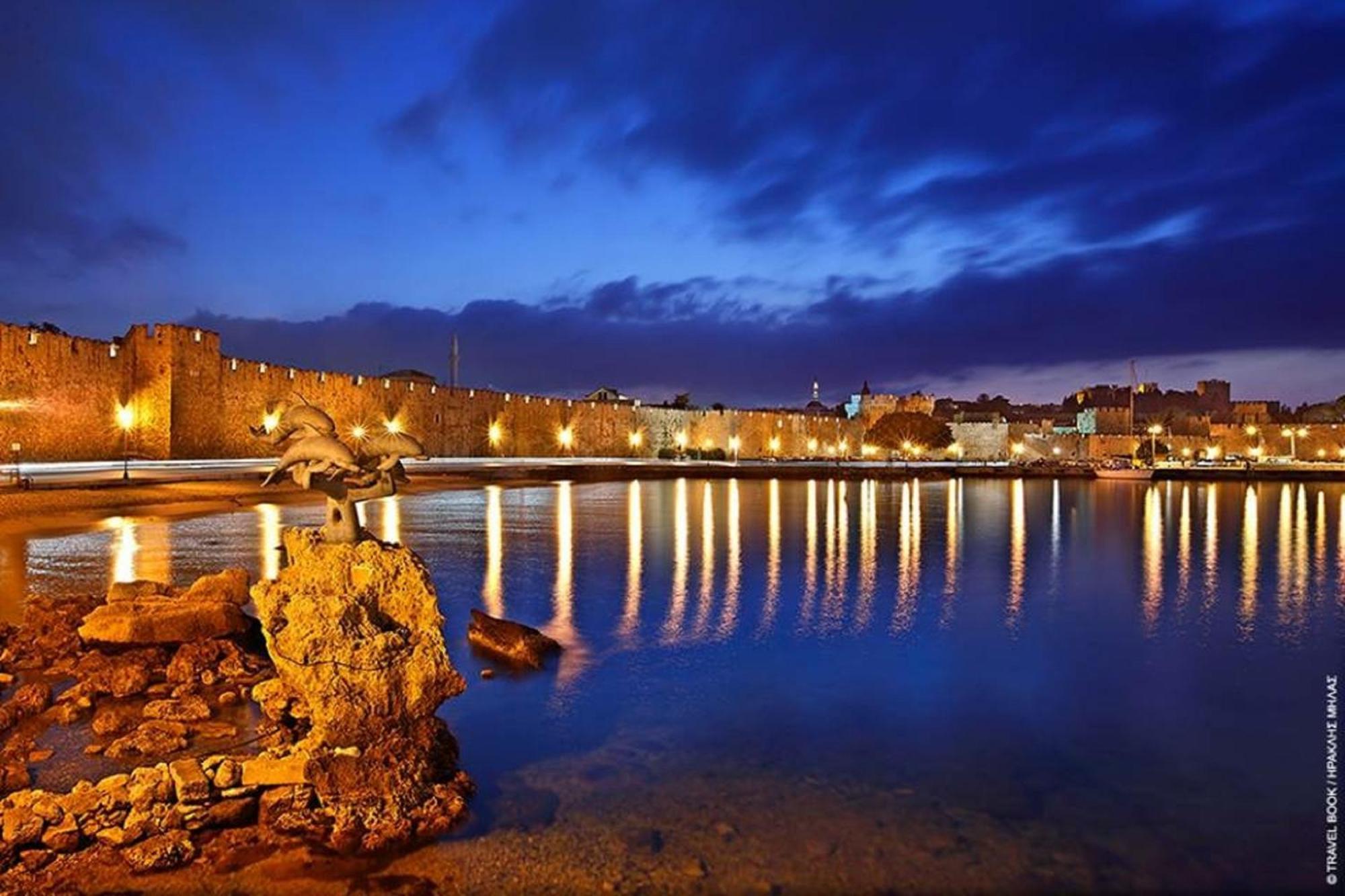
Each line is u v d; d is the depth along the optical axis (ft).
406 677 22.31
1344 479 220.64
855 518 107.96
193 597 35.35
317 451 22.99
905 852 19.72
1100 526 102.58
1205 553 76.23
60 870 17.89
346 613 22.06
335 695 21.34
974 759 25.49
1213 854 19.88
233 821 19.72
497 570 59.93
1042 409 422.82
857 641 39.99
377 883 18.01
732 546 75.31
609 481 196.95
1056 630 42.98
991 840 20.43
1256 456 343.46
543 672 34.04
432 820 20.30
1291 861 19.62
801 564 65.05
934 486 191.31
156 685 29.12
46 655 31.68
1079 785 23.65
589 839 20.08
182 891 17.49
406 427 196.13
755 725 28.17
